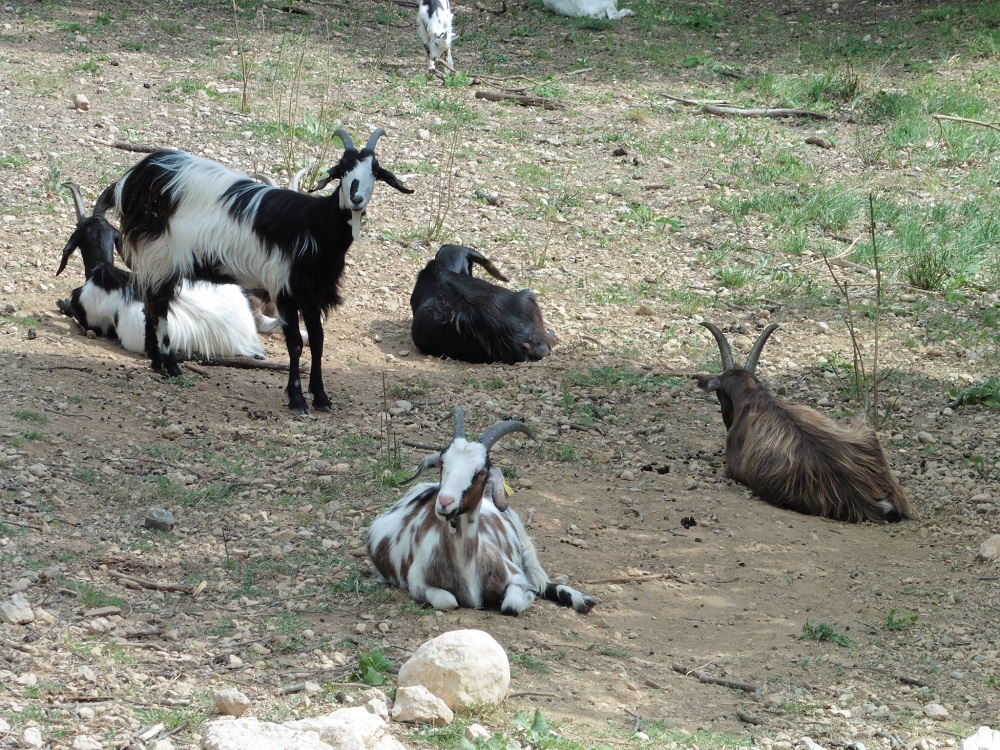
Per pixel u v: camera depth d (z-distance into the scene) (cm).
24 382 1259
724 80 2841
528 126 2461
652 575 985
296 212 1280
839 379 1541
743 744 696
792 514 1155
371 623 838
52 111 2156
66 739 611
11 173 1883
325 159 2112
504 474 1173
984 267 1964
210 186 1305
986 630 915
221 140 2147
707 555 1036
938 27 3192
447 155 2253
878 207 2148
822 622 920
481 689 705
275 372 1464
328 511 1053
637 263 1923
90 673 697
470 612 872
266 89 2442
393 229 1936
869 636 903
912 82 2820
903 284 1908
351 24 2997
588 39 3083
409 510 916
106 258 1470
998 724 767
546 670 783
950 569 1037
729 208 2139
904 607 957
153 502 1031
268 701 688
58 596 822
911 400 1477
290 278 1291
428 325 1528
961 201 2241
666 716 739
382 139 2270
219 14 2923
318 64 2645
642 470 1234
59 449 1110
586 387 1472
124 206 1341
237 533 991
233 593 873
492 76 2733
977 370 1586
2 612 764
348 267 1791
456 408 900
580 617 892
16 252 1636
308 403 1349
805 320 1747
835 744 718
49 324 1463
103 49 2555
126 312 1440
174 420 1247
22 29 2611
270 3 3067
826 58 2983
